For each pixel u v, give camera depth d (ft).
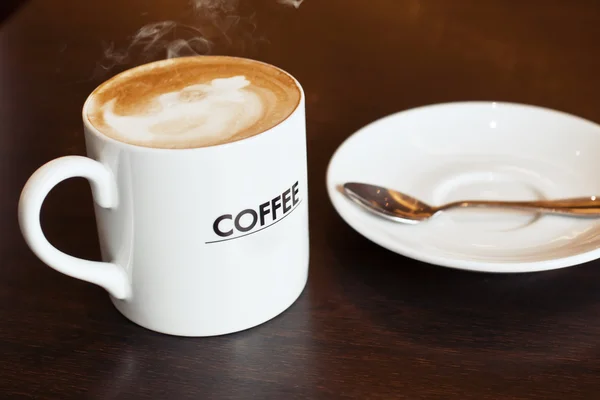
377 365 1.57
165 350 1.61
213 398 1.53
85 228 1.88
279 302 1.65
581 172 1.95
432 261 1.64
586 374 1.54
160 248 1.56
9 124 2.22
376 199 1.83
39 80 2.41
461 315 1.65
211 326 1.62
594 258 1.64
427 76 2.41
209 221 1.54
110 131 1.54
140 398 1.53
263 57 2.51
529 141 2.04
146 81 1.68
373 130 2.02
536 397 1.51
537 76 2.39
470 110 2.08
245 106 1.60
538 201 1.85
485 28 2.70
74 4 2.94
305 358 1.59
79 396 1.54
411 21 2.78
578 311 1.65
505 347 1.59
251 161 1.52
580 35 2.60
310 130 2.17
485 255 1.72
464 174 1.97
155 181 1.51
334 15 2.84
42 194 1.52
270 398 1.52
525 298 1.68
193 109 1.60
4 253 1.83
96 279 1.60
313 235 1.85
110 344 1.63
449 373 1.55
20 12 2.91
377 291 1.71
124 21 2.72
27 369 1.59
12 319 1.69
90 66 2.45
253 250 1.58
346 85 2.38
